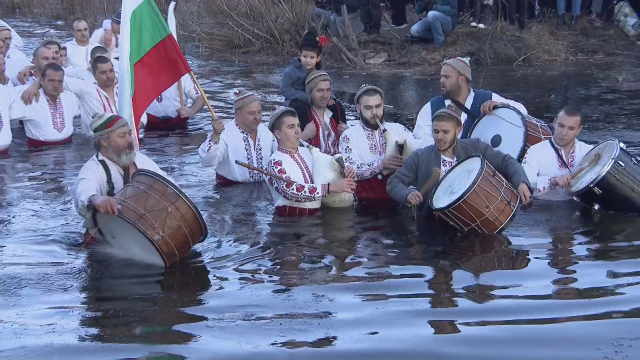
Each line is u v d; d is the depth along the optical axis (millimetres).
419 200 6035
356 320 4301
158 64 6559
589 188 6141
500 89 11703
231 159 7336
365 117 6754
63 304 4605
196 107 9852
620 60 13742
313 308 4488
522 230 5855
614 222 6008
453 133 6164
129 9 6309
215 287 4859
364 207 6609
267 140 7492
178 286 4891
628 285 4730
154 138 9352
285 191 6340
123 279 5023
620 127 9172
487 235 5758
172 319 4367
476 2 14469
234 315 4410
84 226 5691
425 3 14672
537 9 15242
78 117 10836
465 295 4637
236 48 16078
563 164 6633
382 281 4902
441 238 5738
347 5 14695
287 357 3861
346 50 14156
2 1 24406
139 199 5234
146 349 3984
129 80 6379
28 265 5270
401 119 10062
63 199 6867
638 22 14570
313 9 15688
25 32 19328
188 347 3998
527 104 10625
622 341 3977
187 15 17281
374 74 13258
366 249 5543
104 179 5711
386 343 4004
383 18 16391
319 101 7391
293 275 5055
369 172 6734
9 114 8930
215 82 12891
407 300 4578
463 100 7324
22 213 6449
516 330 4129
